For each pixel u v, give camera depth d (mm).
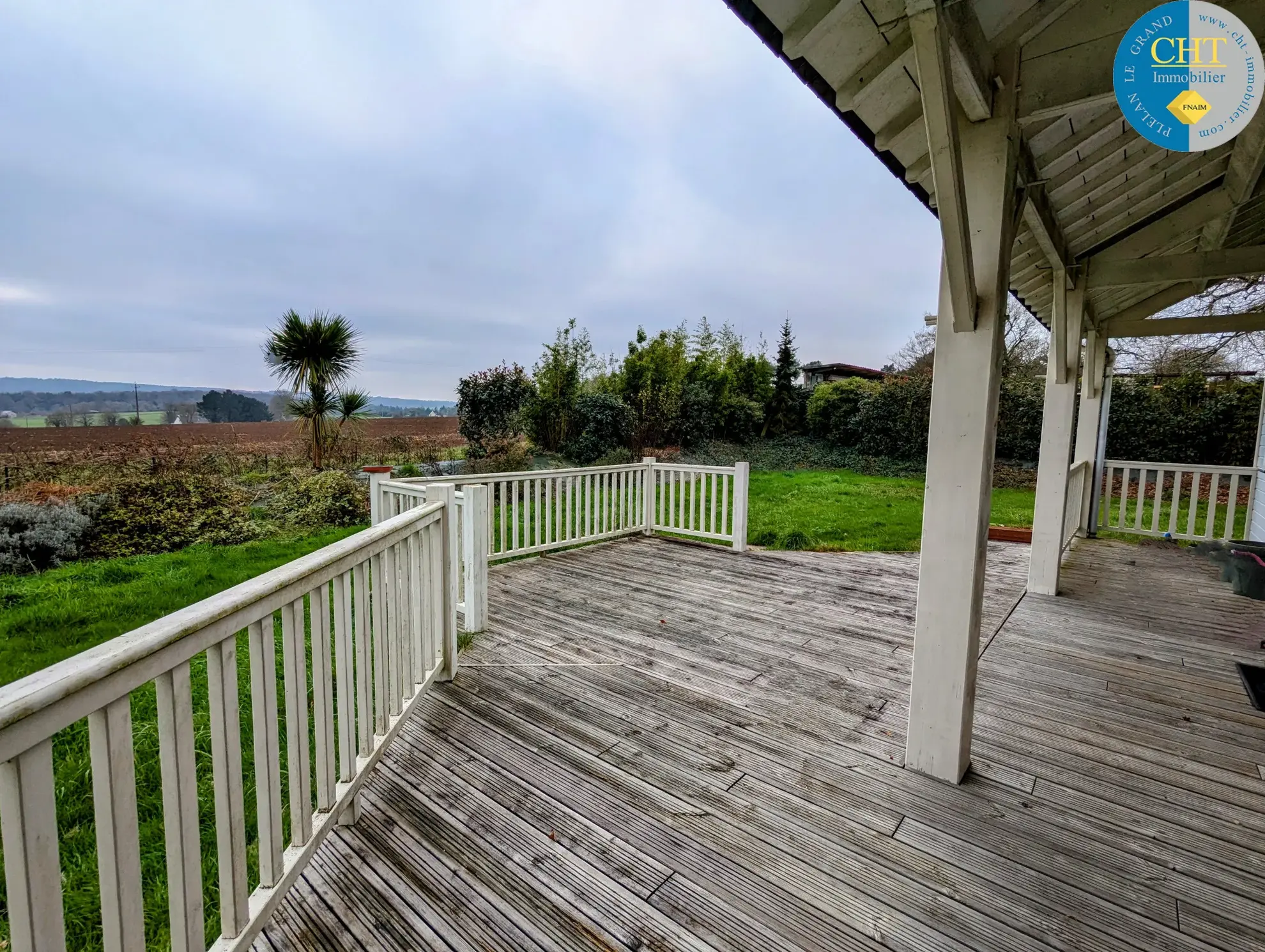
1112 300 4949
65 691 750
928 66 1344
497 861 1624
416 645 2301
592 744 2232
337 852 1655
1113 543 6059
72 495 6348
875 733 2336
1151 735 2346
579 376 11602
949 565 1965
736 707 2537
